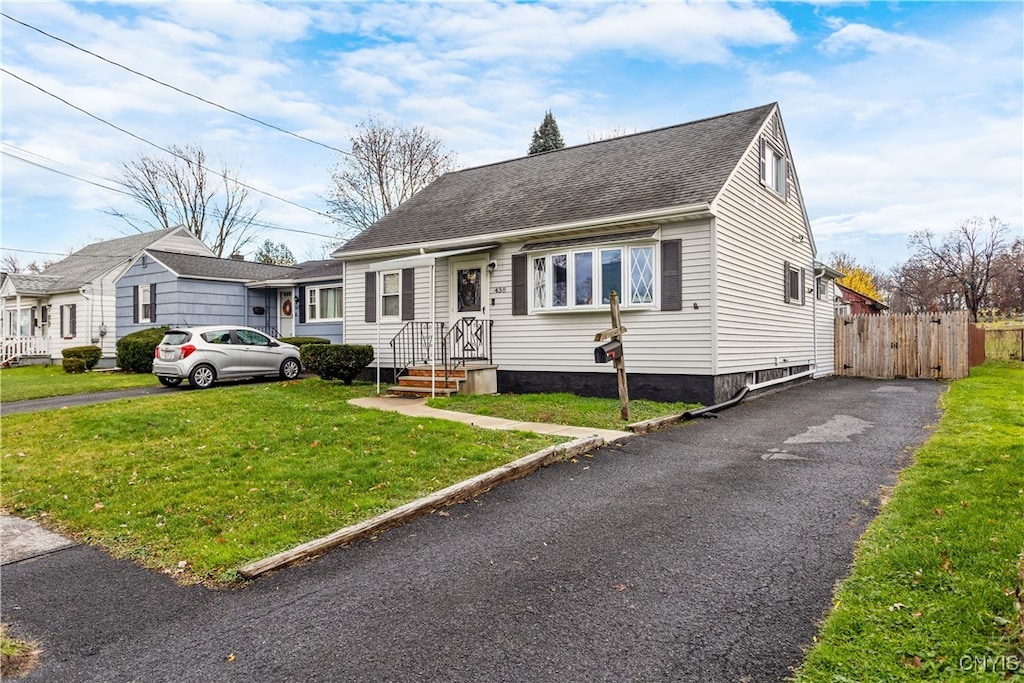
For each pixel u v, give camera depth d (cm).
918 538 405
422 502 535
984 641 278
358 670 294
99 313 2417
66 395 1388
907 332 1625
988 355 2030
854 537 438
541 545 450
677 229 1104
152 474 649
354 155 3234
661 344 1120
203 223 3900
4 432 889
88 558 458
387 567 421
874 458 658
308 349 1421
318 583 400
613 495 564
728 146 1245
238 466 671
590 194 1273
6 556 466
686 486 583
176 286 2061
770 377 1349
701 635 315
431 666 295
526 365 1285
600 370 1191
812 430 833
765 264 1342
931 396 1137
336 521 502
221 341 1533
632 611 344
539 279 1255
